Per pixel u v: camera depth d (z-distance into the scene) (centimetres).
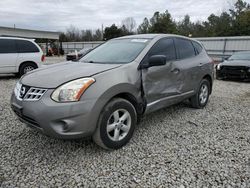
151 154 305
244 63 965
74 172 263
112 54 377
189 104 531
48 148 318
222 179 251
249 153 310
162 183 244
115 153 307
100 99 277
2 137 350
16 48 945
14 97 308
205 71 506
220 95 685
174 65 405
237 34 4047
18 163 280
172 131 385
